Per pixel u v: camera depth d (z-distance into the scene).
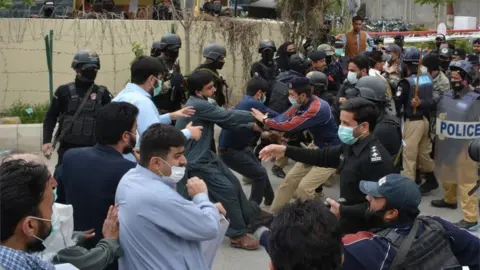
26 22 10.50
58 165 5.83
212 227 3.14
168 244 3.07
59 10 12.12
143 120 4.57
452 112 6.52
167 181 3.19
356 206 3.78
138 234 3.05
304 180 6.39
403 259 2.88
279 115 6.55
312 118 6.05
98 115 3.62
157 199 3.04
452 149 6.57
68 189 3.60
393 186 3.05
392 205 3.06
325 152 4.48
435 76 8.04
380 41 12.67
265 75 9.08
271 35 11.42
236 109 6.54
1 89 10.52
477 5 30.98
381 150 4.10
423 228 3.03
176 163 3.19
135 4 12.74
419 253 2.90
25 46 10.54
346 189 4.20
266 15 14.53
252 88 6.52
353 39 11.27
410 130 7.48
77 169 3.56
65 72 10.70
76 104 5.70
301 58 8.10
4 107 10.55
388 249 2.94
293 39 11.30
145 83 4.83
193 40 11.04
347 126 4.15
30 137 9.49
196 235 3.10
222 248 6.13
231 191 5.86
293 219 2.21
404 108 7.51
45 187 2.46
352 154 4.23
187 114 5.36
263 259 5.89
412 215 3.09
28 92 10.64
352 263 2.93
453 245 3.12
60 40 10.64
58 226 2.83
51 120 5.87
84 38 10.73
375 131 4.66
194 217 3.09
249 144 6.62
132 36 10.95
